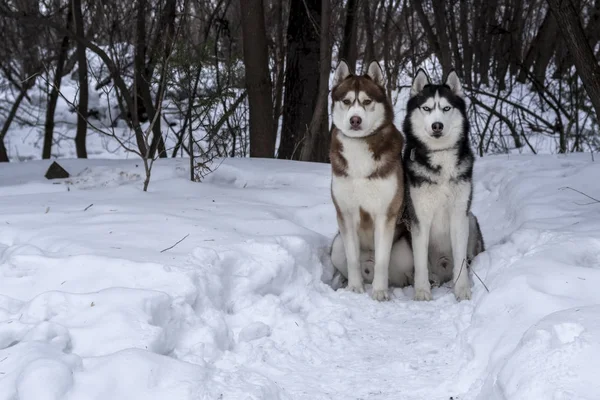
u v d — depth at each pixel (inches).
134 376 135.8
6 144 829.2
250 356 167.6
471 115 578.9
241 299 195.0
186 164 350.0
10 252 207.3
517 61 590.6
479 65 700.7
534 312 159.9
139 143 355.9
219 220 246.1
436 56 602.5
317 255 242.1
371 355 174.2
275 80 541.6
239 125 447.5
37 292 181.5
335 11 508.4
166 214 248.8
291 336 181.9
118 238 219.5
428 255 242.8
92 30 593.6
